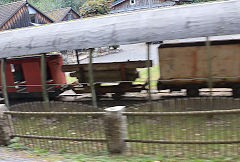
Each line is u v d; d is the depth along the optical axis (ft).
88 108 23.18
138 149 17.12
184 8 27.12
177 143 16.06
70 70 35.76
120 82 32.71
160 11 27.86
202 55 28.78
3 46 31.09
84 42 27.94
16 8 74.23
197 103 22.94
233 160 14.96
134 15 28.58
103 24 28.71
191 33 24.39
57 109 25.45
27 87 38.68
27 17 78.18
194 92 30.09
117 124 16.49
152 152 16.81
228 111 15.34
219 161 14.93
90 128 18.11
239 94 28.32
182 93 35.06
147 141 16.48
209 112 15.58
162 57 30.55
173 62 30.17
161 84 31.12
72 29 29.55
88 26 29.22
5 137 20.12
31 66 37.76
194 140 16.28
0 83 39.86
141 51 74.33
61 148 19.01
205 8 25.95
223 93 33.19
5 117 20.26
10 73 38.99
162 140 16.29
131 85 33.63
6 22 70.74
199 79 26.66
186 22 25.13
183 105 22.94
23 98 40.42
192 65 29.45
